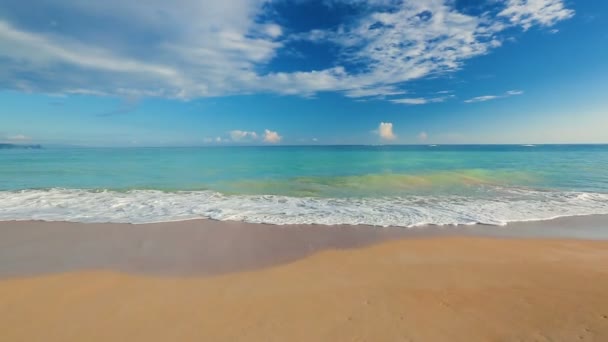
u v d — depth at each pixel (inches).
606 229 298.0
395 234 282.5
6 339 129.9
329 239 267.9
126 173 722.2
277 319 143.4
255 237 272.8
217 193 486.6
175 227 300.4
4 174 687.1
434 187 547.2
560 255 226.2
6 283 181.0
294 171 765.3
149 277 190.9
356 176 665.6
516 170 738.8
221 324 139.7
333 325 138.3
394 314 146.9
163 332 134.0
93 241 258.4
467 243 256.1
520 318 141.5
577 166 832.3
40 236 269.9
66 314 148.4
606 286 172.9
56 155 1397.6
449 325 137.2
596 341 123.5
